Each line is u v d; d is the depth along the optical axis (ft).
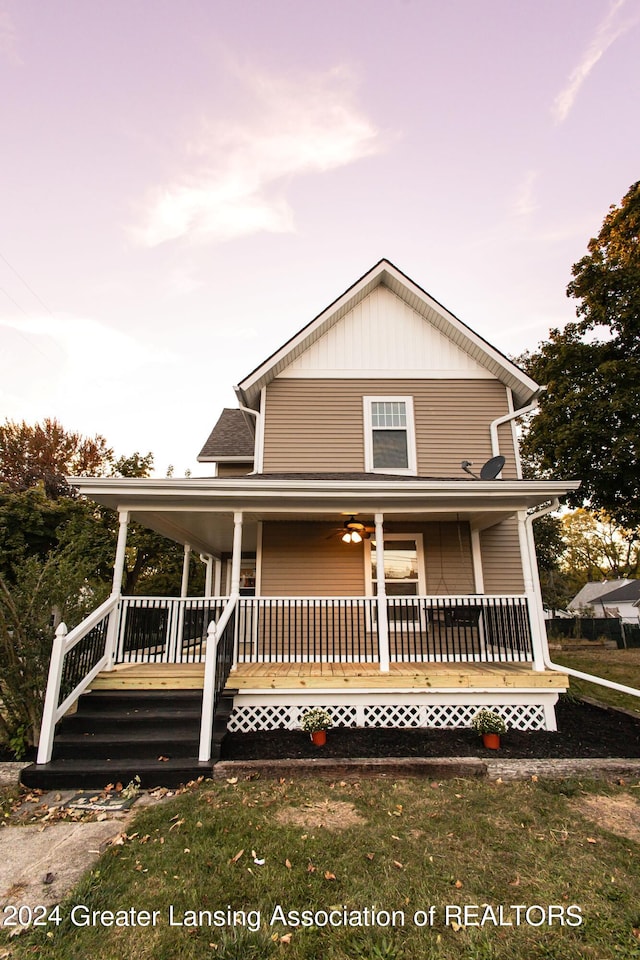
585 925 7.85
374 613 27.35
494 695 19.79
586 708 23.32
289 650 22.89
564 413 46.42
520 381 31.60
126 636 21.59
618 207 45.62
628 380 42.70
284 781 14.26
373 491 21.77
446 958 7.11
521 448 55.01
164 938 7.55
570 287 48.65
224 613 19.21
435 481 21.93
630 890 8.82
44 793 13.83
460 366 32.73
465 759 15.14
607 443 43.24
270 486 21.53
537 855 10.05
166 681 18.90
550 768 14.84
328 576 27.94
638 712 21.71
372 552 28.66
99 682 18.83
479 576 28.25
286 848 10.26
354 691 19.43
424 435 31.42
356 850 10.20
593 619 71.72
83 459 89.92
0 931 7.75
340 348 32.83
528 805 12.53
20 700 16.22
